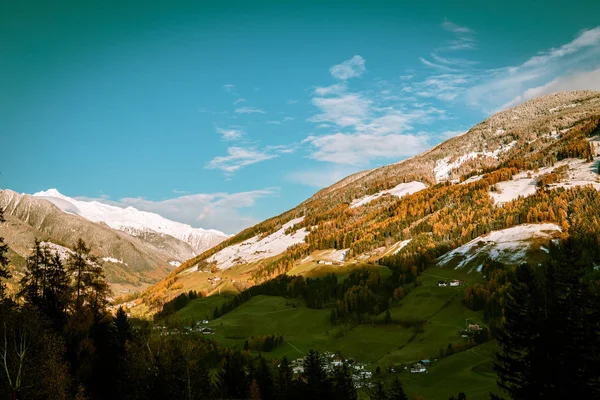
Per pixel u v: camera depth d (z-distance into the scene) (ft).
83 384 195.21
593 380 147.23
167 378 196.03
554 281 159.43
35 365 168.86
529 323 154.61
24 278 221.25
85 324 216.74
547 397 143.23
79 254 232.12
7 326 172.76
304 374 292.20
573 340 145.48
